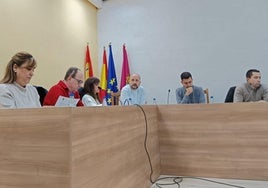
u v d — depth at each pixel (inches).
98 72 174.9
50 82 127.6
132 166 35.1
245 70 150.8
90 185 24.0
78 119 22.3
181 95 131.4
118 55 173.3
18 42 108.8
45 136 21.9
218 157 45.6
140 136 39.1
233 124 45.2
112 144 29.3
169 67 164.2
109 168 28.2
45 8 126.4
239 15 152.9
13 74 59.9
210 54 157.0
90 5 169.8
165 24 165.8
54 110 21.8
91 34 169.3
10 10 105.5
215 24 156.8
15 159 22.8
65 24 142.2
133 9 172.1
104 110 27.5
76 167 21.8
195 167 46.7
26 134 22.5
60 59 136.4
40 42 122.0
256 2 150.3
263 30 148.9
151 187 40.7
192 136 47.2
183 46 162.1
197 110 47.2
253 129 44.2
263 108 43.9
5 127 23.2
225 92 153.5
